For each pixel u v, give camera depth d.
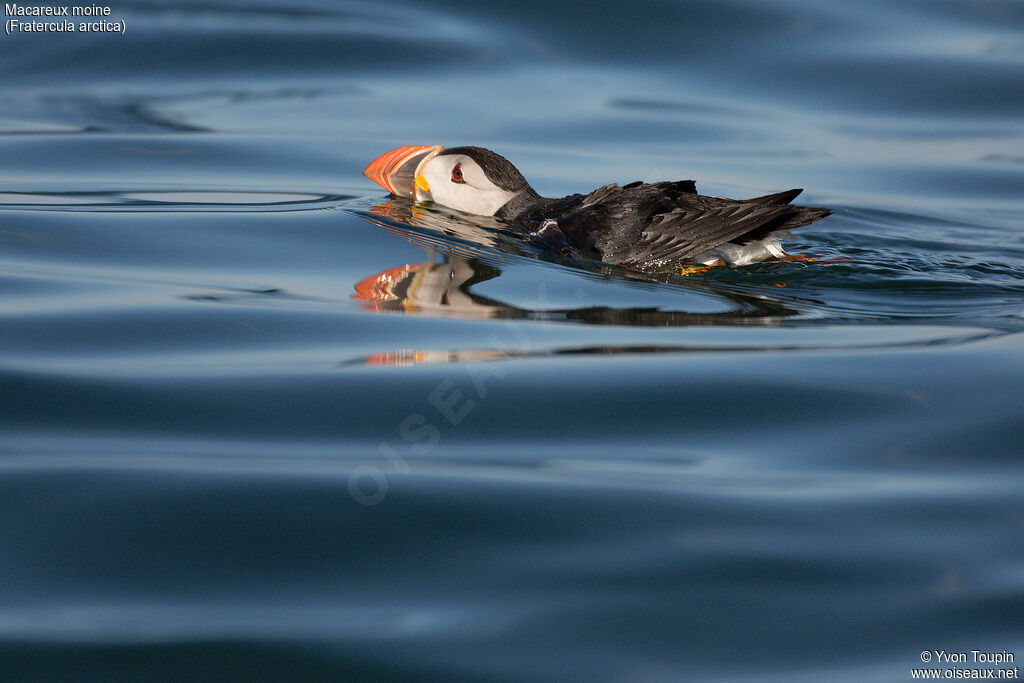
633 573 5.91
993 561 5.98
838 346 8.91
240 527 6.30
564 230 11.16
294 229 12.13
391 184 13.20
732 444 7.29
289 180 14.52
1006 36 20.05
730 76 18.66
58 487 6.62
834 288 10.54
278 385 8.00
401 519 6.38
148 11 20.59
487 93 18.00
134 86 18.19
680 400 7.84
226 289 10.14
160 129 16.45
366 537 6.21
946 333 9.30
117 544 6.15
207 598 5.74
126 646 5.36
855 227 13.18
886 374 8.30
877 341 9.06
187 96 17.86
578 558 6.04
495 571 5.94
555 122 16.94
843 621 5.54
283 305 9.70
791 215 10.20
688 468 6.96
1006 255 11.95
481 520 6.37
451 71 18.77
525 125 16.80
